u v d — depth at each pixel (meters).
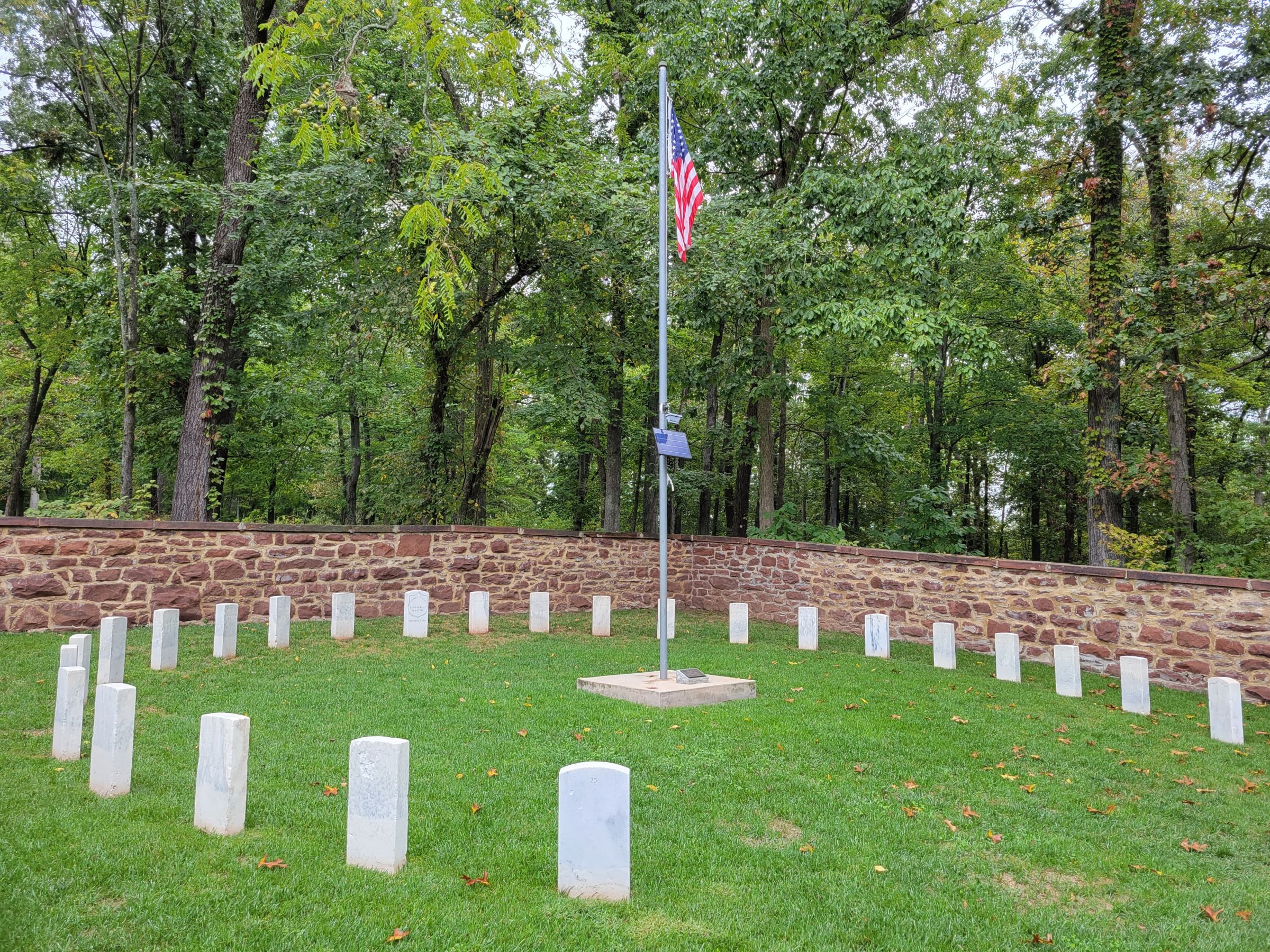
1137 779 6.81
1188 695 10.70
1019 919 4.13
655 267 16.08
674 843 4.82
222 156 19.78
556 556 15.60
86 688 5.93
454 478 20.91
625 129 19.47
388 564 13.73
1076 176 16.19
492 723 7.17
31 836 4.25
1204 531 21.81
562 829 4.07
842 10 16.27
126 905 3.56
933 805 5.79
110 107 17.02
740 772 6.12
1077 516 28.41
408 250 14.90
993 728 8.02
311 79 12.56
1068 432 23.83
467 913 3.68
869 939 3.80
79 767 5.52
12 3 15.06
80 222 20.14
